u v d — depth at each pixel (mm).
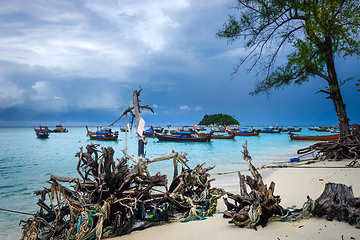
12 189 12141
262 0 16562
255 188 5539
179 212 6957
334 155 16406
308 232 4578
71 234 5352
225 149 36812
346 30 14883
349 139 16656
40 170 18156
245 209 5441
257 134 75625
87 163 6379
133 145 47906
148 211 6688
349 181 8898
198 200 7094
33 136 75250
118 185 6090
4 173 16891
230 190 10398
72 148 36906
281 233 4680
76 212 5590
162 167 18750
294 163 18656
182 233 5305
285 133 102500
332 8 14594
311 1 14719
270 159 23078
